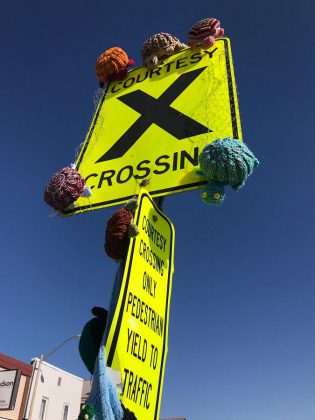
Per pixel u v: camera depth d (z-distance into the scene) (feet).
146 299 6.48
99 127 9.92
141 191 7.03
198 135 8.61
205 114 8.89
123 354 5.75
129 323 6.00
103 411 4.95
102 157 9.29
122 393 5.52
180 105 9.32
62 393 58.90
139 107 9.79
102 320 6.67
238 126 8.43
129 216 6.71
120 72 10.71
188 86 9.61
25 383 54.49
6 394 49.01
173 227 7.65
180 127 8.91
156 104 9.62
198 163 8.14
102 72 10.78
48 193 8.45
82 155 9.56
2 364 51.96
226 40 10.00
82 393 66.90
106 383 5.12
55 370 58.49
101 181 8.87
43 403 55.83
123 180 8.66
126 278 6.18
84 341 6.57
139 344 6.07
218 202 7.58
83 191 8.53
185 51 10.37
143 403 5.85
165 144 8.78
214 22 10.21
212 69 9.62
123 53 10.82
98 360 5.30
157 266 6.95
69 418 59.16
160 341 6.52
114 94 10.54
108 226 6.70
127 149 9.12
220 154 7.33
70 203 8.46
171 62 10.36
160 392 6.20
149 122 9.33
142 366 6.01
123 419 5.31
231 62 9.52
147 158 8.73
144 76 10.45
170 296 7.03
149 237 6.96
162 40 10.52
